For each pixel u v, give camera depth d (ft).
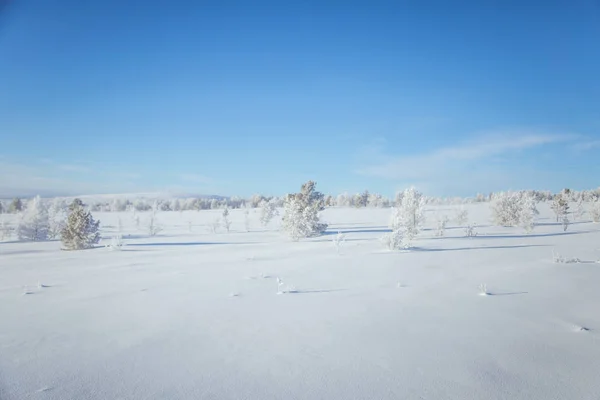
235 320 18.35
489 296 23.49
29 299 23.94
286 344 14.75
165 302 22.48
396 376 11.68
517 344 14.71
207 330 16.75
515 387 10.94
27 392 10.65
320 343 14.85
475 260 40.22
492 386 11.00
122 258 48.49
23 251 62.54
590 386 11.02
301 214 80.18
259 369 12.26
